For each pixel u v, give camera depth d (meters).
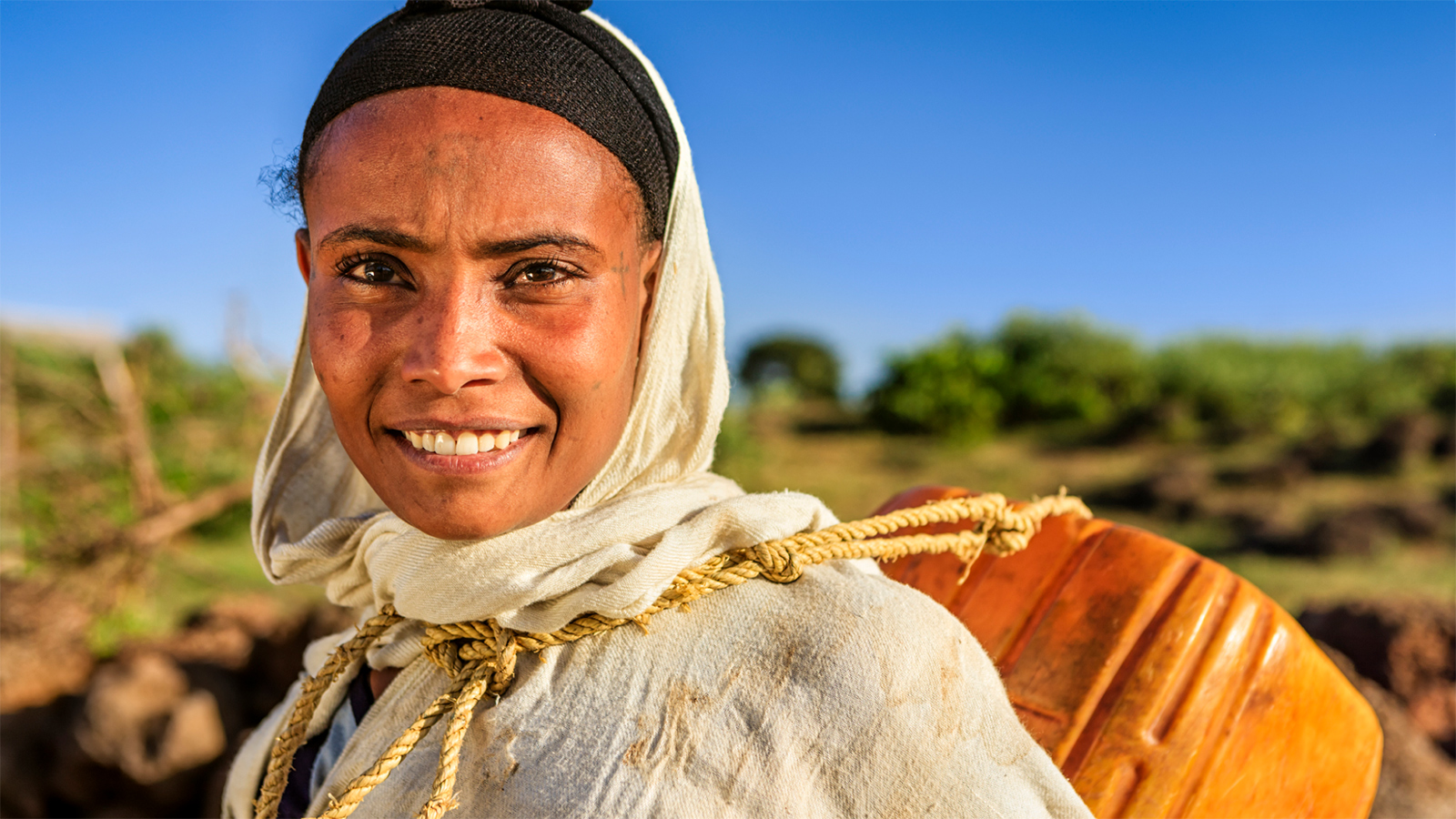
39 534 6.38
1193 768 1.12
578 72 0.89
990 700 0.91
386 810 1.01
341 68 0.92
